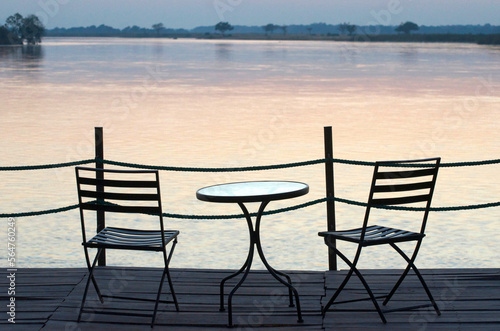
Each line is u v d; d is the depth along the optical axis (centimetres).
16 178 1284
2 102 3209
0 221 976
